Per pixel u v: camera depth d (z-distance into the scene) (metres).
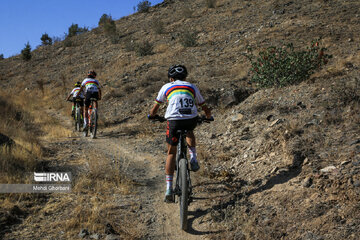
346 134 4.45
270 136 5.37
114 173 5.23
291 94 7.20
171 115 3.59
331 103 5.75
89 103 8.88
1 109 10.67
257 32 16.12
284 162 4.42
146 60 17.84
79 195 4.37
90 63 22.53
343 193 3.25
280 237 3.08
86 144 7.77
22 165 5.21
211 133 7.23
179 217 3.95
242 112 7.59
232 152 5.84
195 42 17.73
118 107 12.04
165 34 22.56
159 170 5.73
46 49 31.06
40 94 19.02
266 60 8.27
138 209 4.12
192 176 5.08
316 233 2.94
